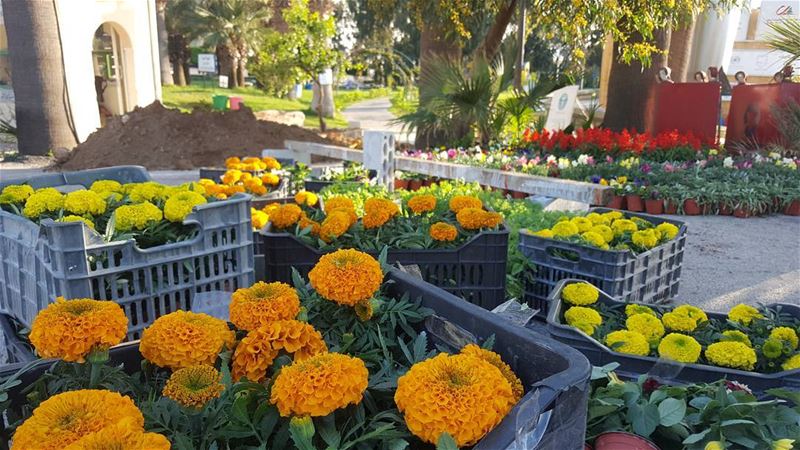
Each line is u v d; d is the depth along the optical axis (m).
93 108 14.53
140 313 2.41
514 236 4.07
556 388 1.22
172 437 1.28
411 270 2.63
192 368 1.42
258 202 4.75
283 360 1.58
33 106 13.10
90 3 14.49
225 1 32.41
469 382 1.22
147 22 17.55
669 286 3.95
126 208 2.61
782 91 10.30
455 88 10.79
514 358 1.55
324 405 1.26
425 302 1.92
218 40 32.44
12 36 12.74
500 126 11.49
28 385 1.52
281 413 1.29
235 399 1.37
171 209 2.68
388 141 6.71
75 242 2.21
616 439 1.70
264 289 1.72
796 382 2.07
